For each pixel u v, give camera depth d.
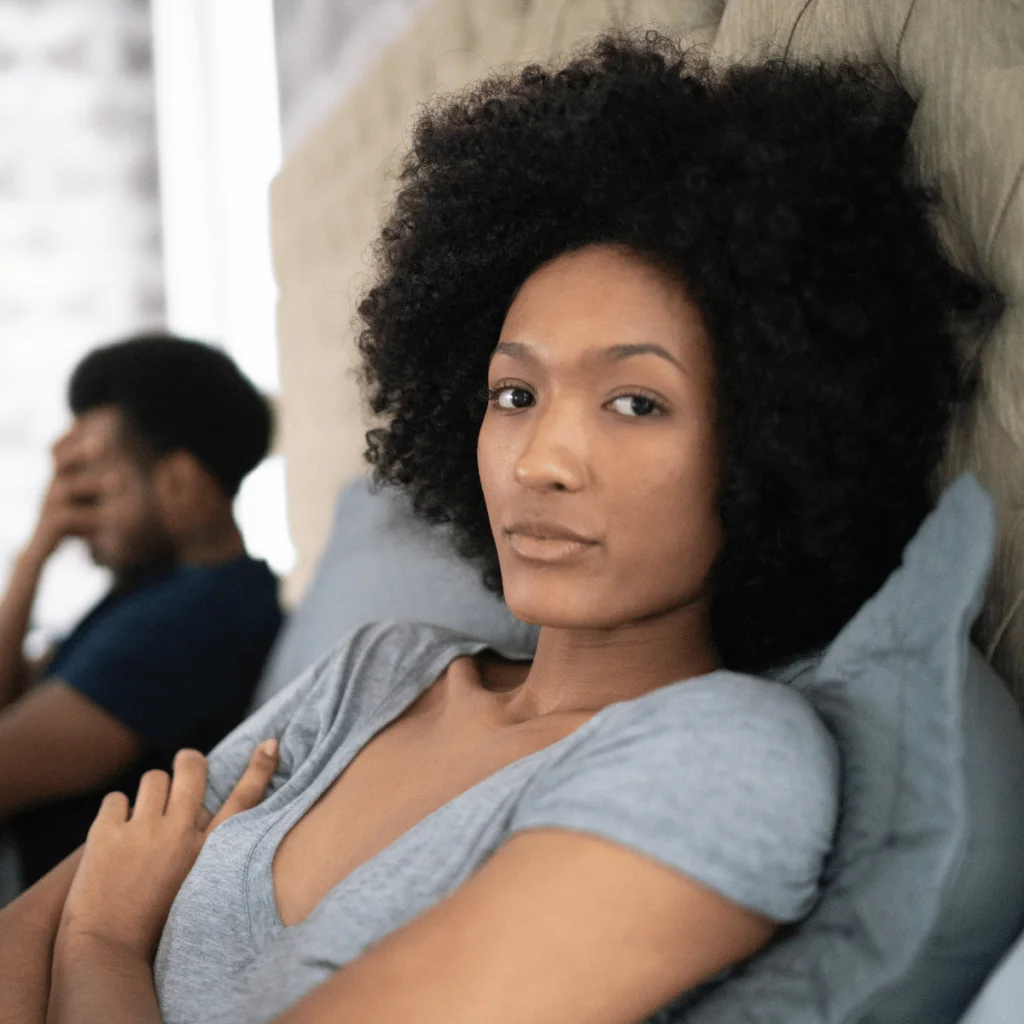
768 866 0.51
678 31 1.04
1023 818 0.54
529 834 0.52
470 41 1.52
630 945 0.49
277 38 2.93
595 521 0.62
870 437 0.66
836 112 0.68
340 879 0.69
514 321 0.67
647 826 0.50
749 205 0.61
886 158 0.69
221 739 1.31
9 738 1.20
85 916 0.77
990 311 0.67
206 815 0.86
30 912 0.81
